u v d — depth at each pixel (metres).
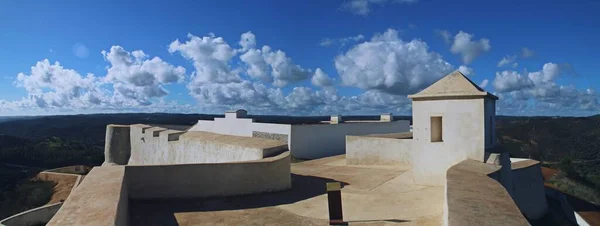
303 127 18.31
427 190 7.62
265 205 6.90
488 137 7.53
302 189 8.34
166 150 17.27
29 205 21.58
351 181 9.40
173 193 7.13
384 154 12.59
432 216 5.84
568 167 21.95
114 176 5.77
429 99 7.98
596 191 18.98
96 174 5.96
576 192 18.73
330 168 12.30
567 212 13.35
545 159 30.91
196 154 14.09
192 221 5.96
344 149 20.22
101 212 3.80
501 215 3.46
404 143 12.11
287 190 8.20
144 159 20.38
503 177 6.97
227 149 11.52
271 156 9.16
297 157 17.70
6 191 23.55
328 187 5.76
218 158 12.23
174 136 16.97
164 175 7.09
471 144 7.35
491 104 7.89
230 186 7.48
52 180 25.30
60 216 3.67
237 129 22.58
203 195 7.31
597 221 12.43
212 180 7.36
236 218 6.12
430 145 8.00
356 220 5.80
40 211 13.42
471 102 7.36
